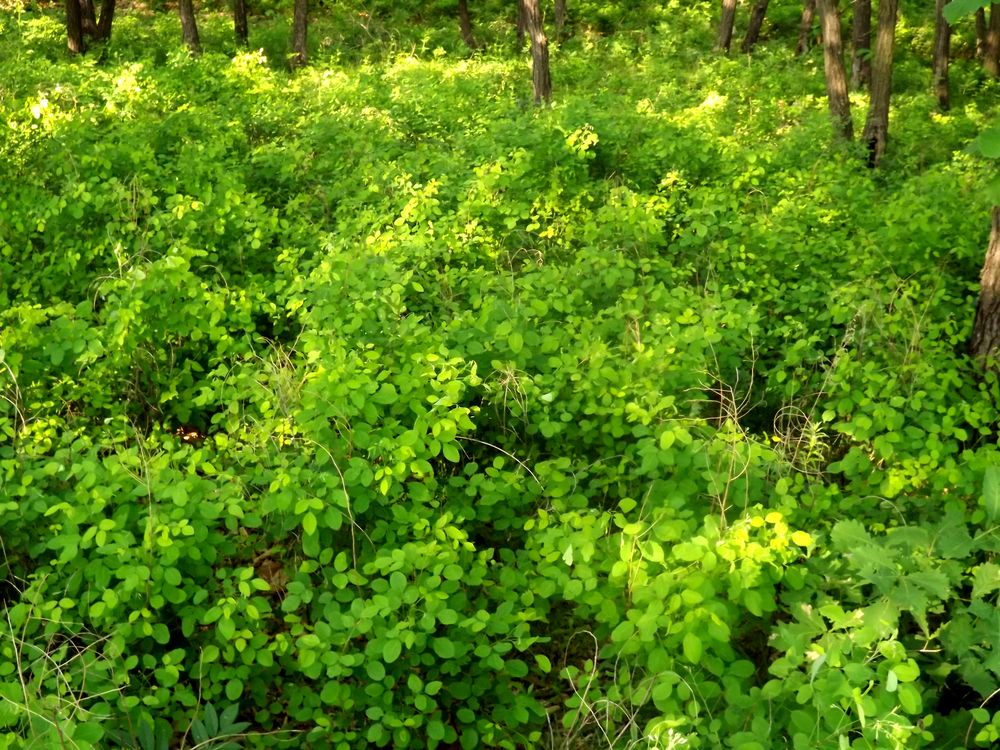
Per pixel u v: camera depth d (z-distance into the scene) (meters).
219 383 4.55
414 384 4.10
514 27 23.59
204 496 3.67
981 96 18.77
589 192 7.91
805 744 2.66
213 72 12.49
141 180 6.83
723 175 8.55
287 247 6.46
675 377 4.62
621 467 4.22
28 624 3.31
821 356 5.10
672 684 3.00
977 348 5.21
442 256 6.15
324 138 8.76
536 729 3.48
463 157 8.59
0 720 2.73
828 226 7.08
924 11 25.11
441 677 3.49
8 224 6.37
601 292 5.75
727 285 5.93
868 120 11.41
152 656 3.29
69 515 3.43
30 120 7.92
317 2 23.67
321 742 3.25
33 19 19.48
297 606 3.41
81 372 4.90
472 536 4.25
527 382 4.43
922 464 4.10
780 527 3.31
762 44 23.83
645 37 22.42
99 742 2.98
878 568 3.10
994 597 3.35
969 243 6.35
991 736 2.84
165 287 4.98
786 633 3.03
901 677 2.62
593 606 3.49
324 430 3.88
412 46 19.84
